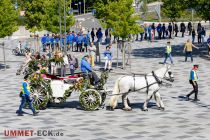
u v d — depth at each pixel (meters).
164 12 86.75
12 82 47.59
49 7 67.94
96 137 29.30
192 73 37.94
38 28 72.19
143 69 52.81
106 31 78.06
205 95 40.09
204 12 59.72
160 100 35.47
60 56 44.72
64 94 35.97
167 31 85.50
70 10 70.25
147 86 34.84
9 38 94.06
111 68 53.34
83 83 35.62
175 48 70.44
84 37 70.12
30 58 52.41
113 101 35.31
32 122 32.91
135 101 38.41
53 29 68.00
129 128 31.06
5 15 54.94
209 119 32.94
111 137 29.22
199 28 76.44
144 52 67.19
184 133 29.84
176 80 46.34
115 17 52.50
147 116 33.84
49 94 35.97
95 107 35.44
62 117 33.97
